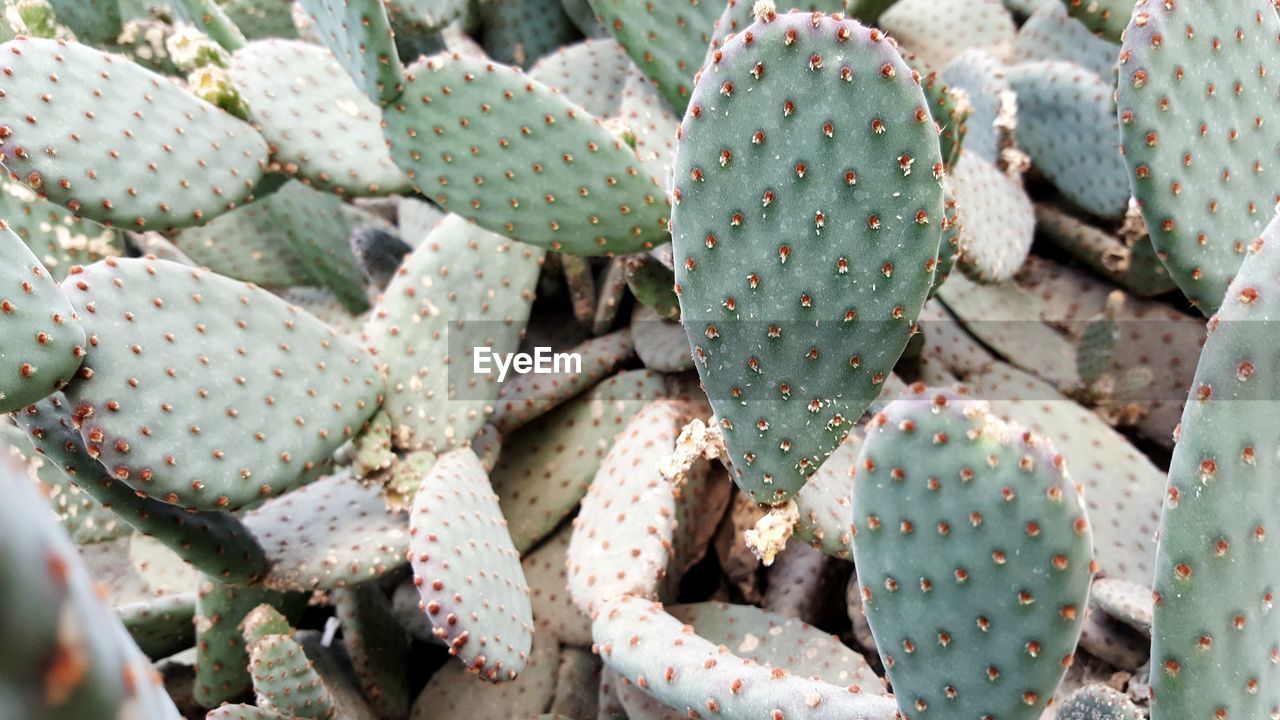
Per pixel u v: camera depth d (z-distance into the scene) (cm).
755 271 35
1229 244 43
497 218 50
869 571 30
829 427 37
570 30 79
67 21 62
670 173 48
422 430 51
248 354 46
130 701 15
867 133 33
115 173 47
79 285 41
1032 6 74
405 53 70
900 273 34
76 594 14
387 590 59
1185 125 40
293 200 68
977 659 29
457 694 53
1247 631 30
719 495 57
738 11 45
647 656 39
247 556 47
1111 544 50
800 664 47
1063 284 65
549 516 57
